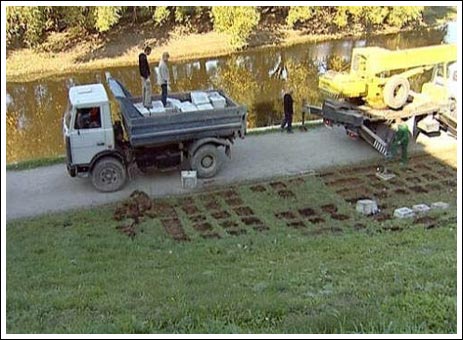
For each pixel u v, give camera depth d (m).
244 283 6.92
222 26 25.52
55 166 12.95
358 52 13.80
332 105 13.85
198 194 11.51
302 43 27.05
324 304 5.49
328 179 12.10
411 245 8.41
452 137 13.81
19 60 23.80
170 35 26.31
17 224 10.17
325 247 8.70
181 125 11.58
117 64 24.58
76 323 5.40
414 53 13.33
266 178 12.18
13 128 18.03
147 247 9.27
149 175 12.28
